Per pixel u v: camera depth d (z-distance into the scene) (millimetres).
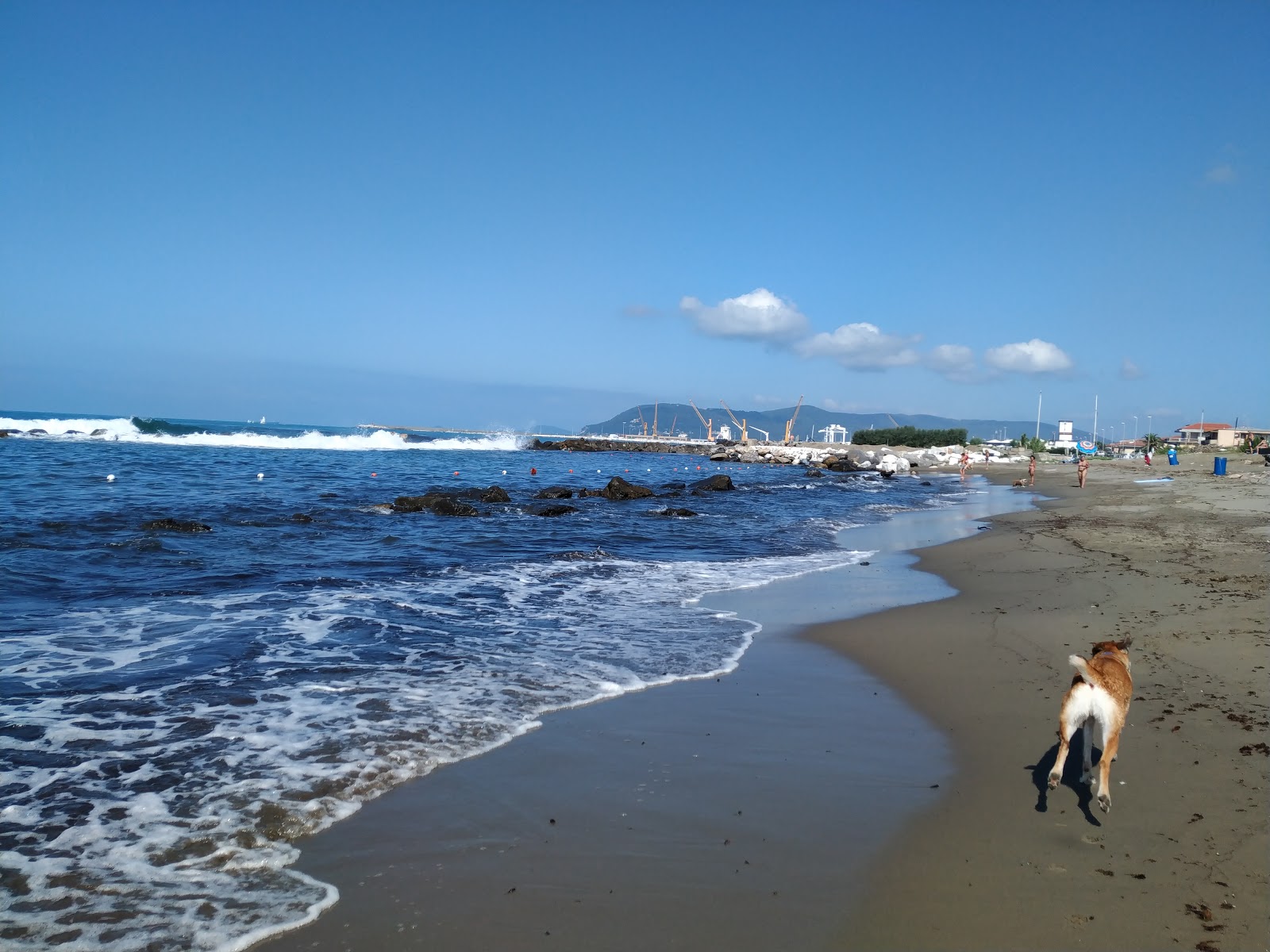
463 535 20250
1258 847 4797
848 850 4945
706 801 5621
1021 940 4012
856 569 16266
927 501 34781
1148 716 6980
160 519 18812
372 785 5762
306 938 4023
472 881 4559
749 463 77312
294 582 13117
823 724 7207
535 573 15039
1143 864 4699
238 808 5352
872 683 8484
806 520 26422
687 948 3973
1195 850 4820
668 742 6750
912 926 4156
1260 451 71500
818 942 4020
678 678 8602
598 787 5832
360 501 26953
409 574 14391
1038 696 7910
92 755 6074
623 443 105188
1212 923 4102
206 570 13961
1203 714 6938
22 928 4008
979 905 4332
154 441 61500
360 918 4195
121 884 4445
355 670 8500
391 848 4918
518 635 10312
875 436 119750
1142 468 59281
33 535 16562
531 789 5773
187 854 4785
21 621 9992
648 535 21891
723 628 10953
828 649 9906
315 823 5195
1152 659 8617
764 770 6176
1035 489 41438
